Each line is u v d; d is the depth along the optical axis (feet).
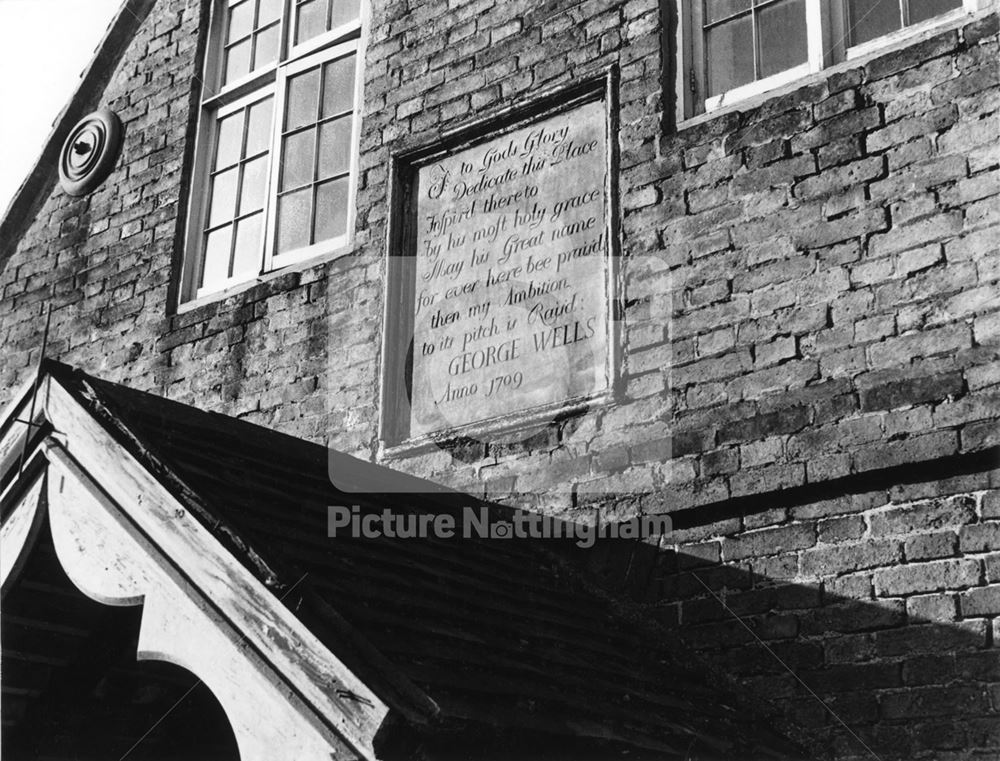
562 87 18.93
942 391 14.32
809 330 15.58
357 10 23.16
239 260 22.93
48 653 13.71
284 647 9.96
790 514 15.16
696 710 13.10
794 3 17.79
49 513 12.25
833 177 15.96
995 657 13.30
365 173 21.09
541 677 11.48
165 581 11.00
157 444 12.44
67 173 25.50
